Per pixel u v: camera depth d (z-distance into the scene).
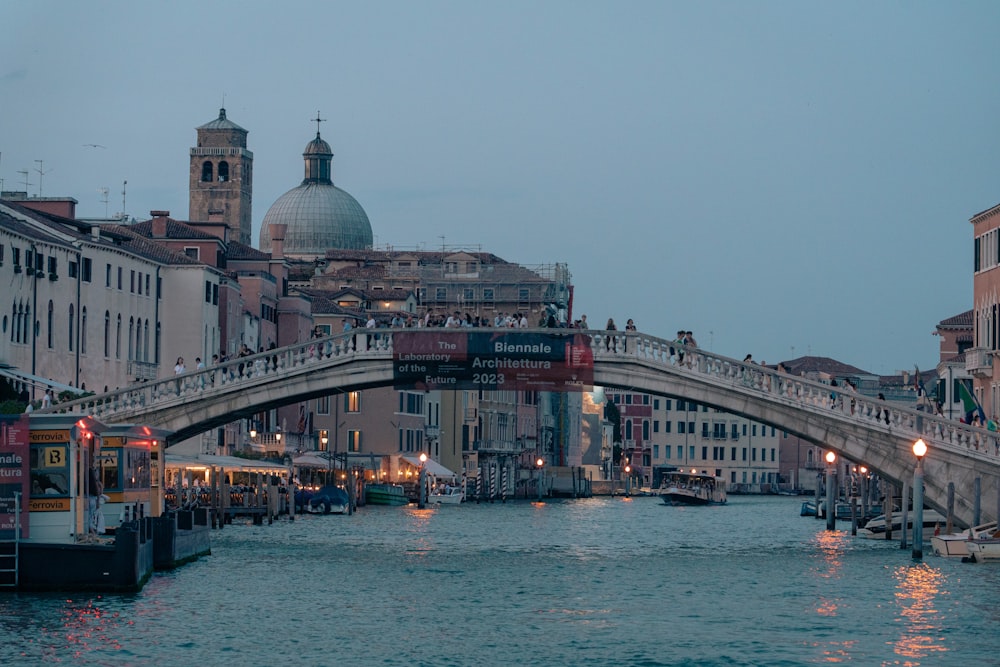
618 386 85.88
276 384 85.56
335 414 182.25
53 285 105.06
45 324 103.69
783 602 63.28
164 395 85.06
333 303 187.25
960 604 62.38
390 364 85.38
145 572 65.44
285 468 123.00
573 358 84.81
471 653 51.19
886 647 52.66
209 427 90.25
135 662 48.91
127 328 121.50
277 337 167.62
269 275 164.00
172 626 54.88
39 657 49.19
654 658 50.62
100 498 65.56
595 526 126.69
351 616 58.59
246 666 48.62
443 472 181.12
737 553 89.06
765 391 83.56
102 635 52.75
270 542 93.75
